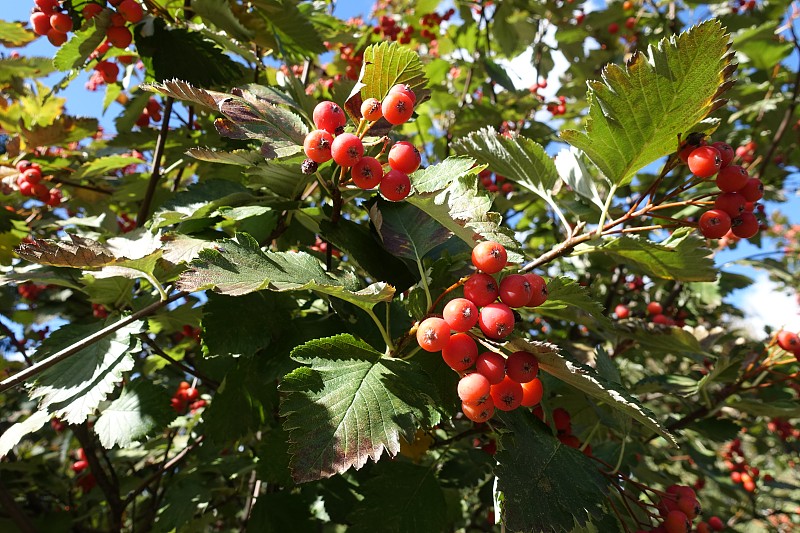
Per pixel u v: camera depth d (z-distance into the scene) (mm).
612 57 777
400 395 195
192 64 326
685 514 237
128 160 406
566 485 196
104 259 218
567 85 740
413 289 211
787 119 573
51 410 234
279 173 253
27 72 464
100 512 522
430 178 225
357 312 267
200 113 436
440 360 237
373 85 214
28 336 544
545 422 238
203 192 268
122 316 270
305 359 194
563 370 188
